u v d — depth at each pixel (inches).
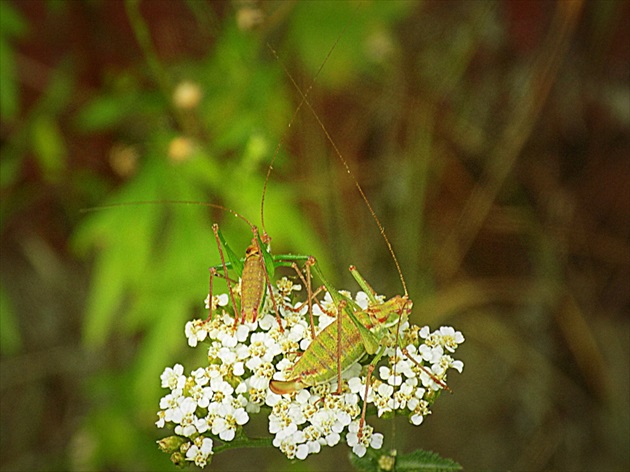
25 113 16.1
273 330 9.9
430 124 16.0
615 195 16.5
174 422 9.7
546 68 15.3
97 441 14.5
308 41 13.7
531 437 16.5
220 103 13.5
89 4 14.4
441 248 16.4
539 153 16.5
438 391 9.8
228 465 15.8
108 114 13.6
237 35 13.6
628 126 16.2
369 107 15.8
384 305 9.7
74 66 14.5
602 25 15.8
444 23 15.9
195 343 9.9
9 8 13.4
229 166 13.2
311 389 9.7
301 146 15.4
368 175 16.0
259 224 12.9
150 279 12.7
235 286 10.1
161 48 15.5
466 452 16.3
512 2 15.4
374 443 9.6
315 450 9.6
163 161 13.1
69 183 14.9
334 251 16.0
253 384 9.7
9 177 14.7
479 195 16.2
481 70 16.0
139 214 12.8
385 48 14.6
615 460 16.2
